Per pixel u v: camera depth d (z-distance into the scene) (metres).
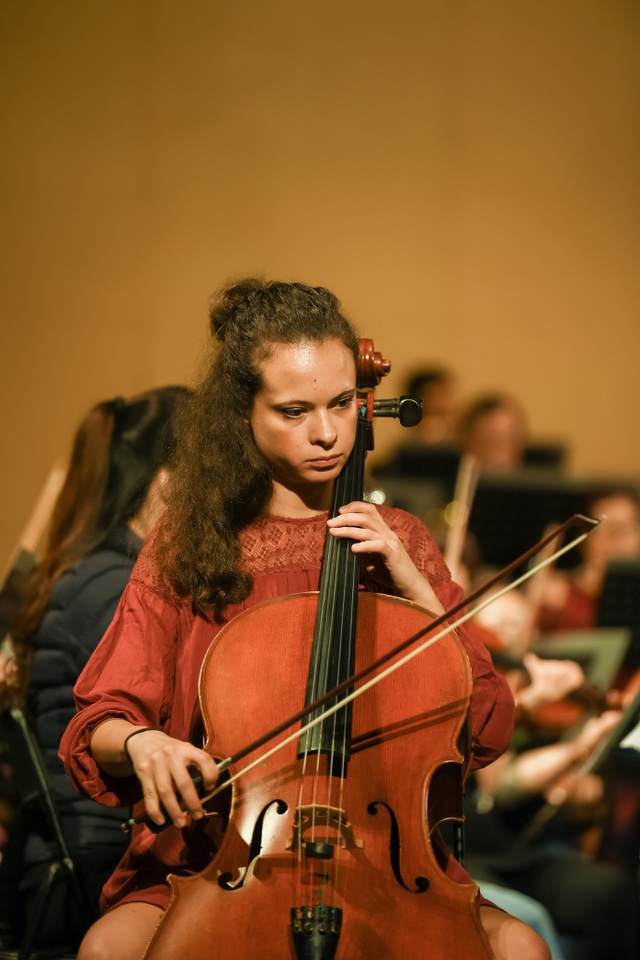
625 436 22.77
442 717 6.09
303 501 6.90
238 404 6.64
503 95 22.77
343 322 6.65
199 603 6.52
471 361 22.69
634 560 11.44
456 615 6.95
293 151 22.48
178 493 6.79
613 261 22.89
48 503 10.99
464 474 12.91
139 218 22.28
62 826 7.67
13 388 22.08
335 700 5.92
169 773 5.36
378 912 5.30
